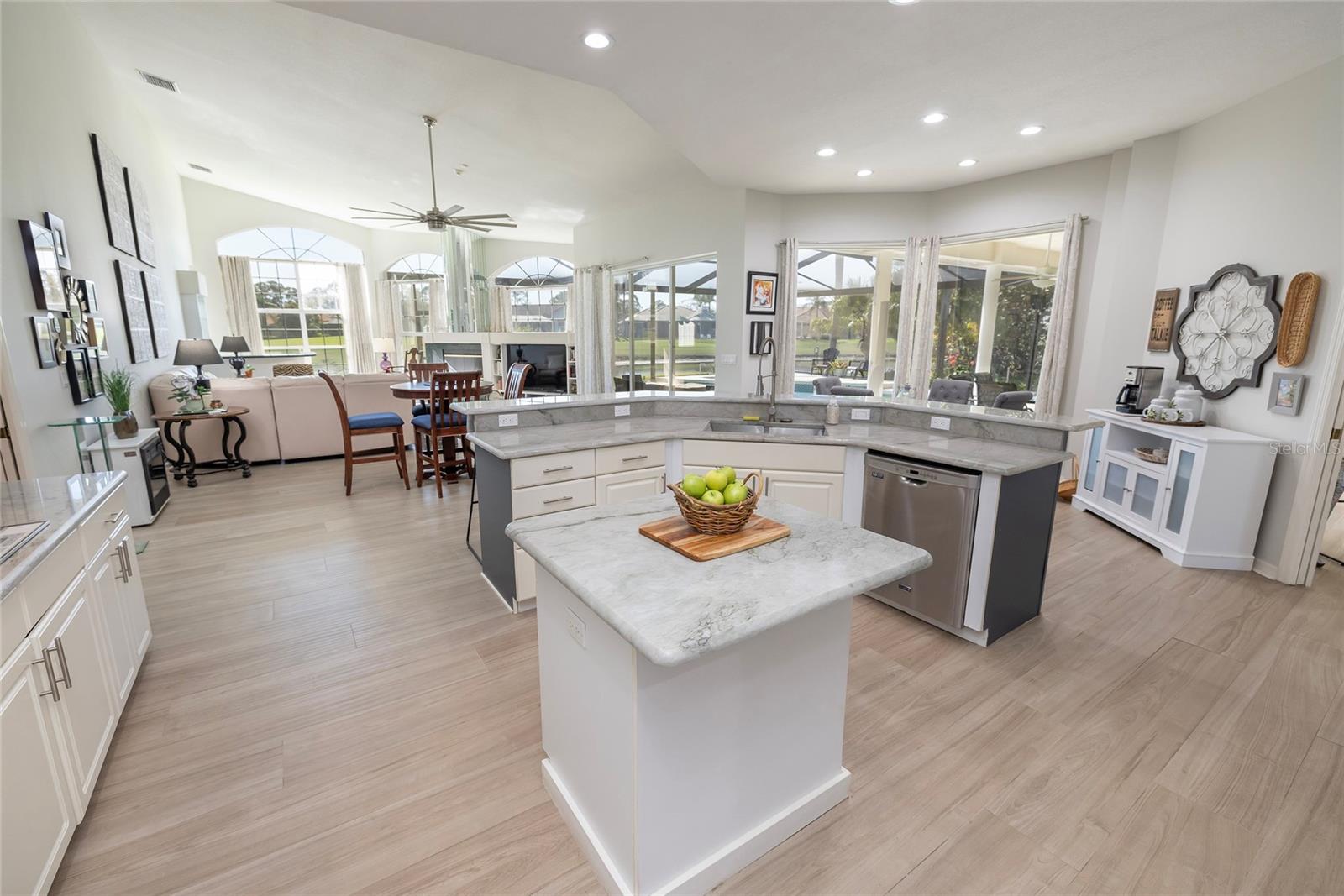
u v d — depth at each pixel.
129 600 2.13
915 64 2.98
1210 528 3.34
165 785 1.74
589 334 8.51
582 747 1.51
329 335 11.16
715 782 1.42
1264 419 3.30
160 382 5.53
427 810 1.67
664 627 1.12
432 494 4.78
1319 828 1.62
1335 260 2.92
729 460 3.08
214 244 9.71
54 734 1.43
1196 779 1.79
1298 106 3.10
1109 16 2.52
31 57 3.69
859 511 2.91
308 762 1.85
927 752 1.90
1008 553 2.51
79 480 2.03
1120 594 3.04
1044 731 2.00
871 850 1.55
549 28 2.60
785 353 6.20
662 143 4.88
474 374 4.72
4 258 3.08
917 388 5.86
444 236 10.83
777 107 3.55
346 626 2.68
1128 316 4.32
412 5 2.39
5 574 1.28
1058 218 4.83
